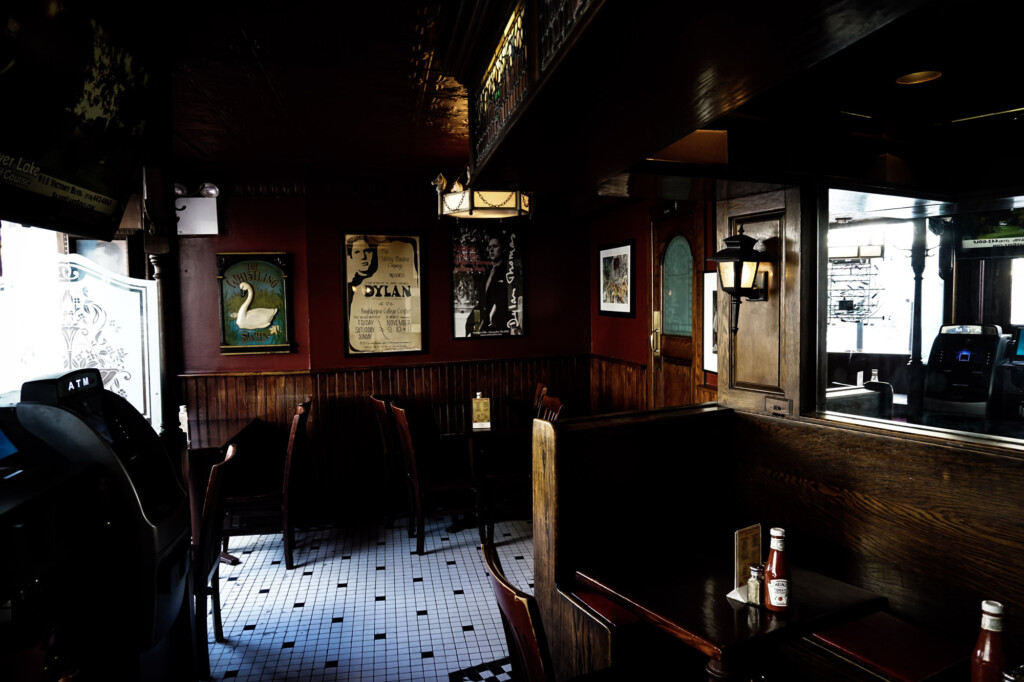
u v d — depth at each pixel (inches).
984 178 132.9
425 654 133.9
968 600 92.0
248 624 147.6
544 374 275.4
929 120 127.5
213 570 138.1
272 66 135.1
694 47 63.6
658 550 111.0
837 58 95.9
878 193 128.7
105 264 216.7
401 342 256.8
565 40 68.1
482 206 180.2
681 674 102.4
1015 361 184.2
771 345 126.4
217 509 126.3
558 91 80.4
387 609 154.6
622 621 97.7
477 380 266.1
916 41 89.0
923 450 97.6
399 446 212.1
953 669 83.0
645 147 97.8
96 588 82.7
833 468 113.1
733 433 135.2
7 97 67.5
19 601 65.0
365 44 124.2
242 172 237.8
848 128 123.0
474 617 150.2
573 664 109.0
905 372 230.4
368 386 253.0
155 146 115.5
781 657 99.5
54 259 126.2
